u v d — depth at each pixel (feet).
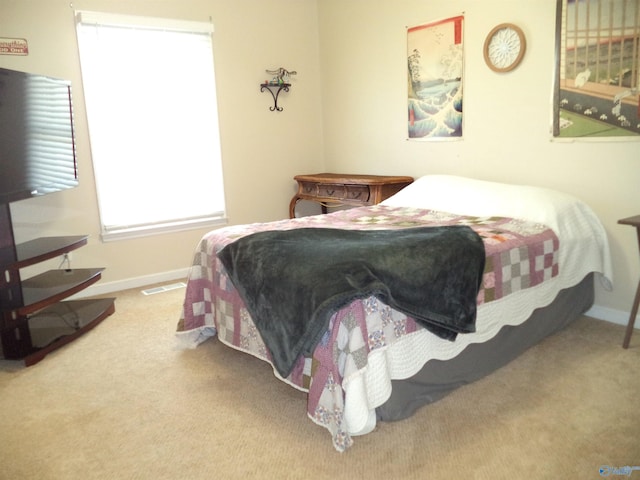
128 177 11.83
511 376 7.13
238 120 13.25
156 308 10.66
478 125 10.46
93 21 10.80
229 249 7.43
